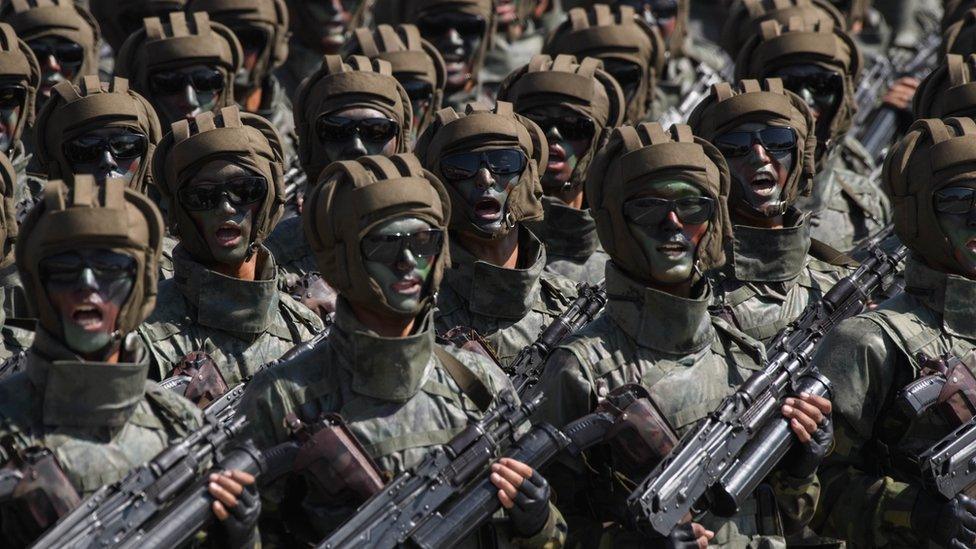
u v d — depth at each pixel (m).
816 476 18.30
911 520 17.86
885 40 37.50
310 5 31.48
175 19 24.44
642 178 17.67
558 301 20.92
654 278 17.89
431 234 16.19
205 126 19.19
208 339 19.20
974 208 18.41
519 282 20.20
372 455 16.14
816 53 25.69
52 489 14.80
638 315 17.92
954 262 18.61
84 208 15.00
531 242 20.56
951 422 17.95
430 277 16.45
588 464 17.39
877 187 27.56
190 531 14.74
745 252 21.19
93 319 15.14
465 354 17.03
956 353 18.39
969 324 18.50
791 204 21.72
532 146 20.67
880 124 33.16
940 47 28.48
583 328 18.28
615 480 17.27
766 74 26.02
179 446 15.02
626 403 17.08
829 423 17.62
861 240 26.17
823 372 18.23
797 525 18.16
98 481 15.20
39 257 15.04
